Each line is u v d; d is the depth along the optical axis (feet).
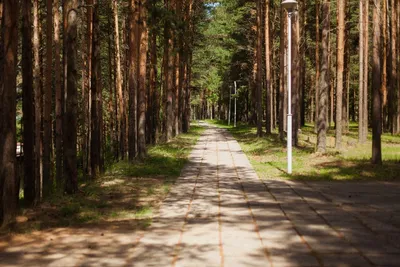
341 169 49.78
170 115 97.19
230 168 54.29
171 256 19.15
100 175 49.57
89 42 68.39
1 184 26.48
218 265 17.83
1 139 26.68
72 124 35.19
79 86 84.74
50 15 50.34
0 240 22.20
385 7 101.04
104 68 105.70
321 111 65.41
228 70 167.94
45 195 41.86
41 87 66.80
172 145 85.46
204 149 82.79
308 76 161.79
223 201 32.73
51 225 25.35
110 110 96.17
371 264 17.85
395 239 21.71
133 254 19.53
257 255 19.15
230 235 22.62
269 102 104.88
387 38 110.63
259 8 99.50
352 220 26.03
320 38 116.26
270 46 117.19
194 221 25.99
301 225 24.80
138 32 66.59
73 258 19.10
